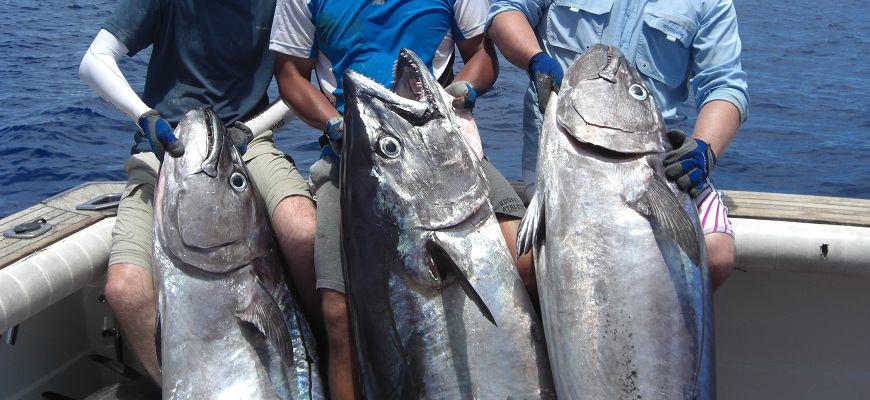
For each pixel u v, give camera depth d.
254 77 3.79
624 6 3.45
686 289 2.61
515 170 6.96
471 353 2.63
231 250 3.01
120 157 7.91
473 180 2.81
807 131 10.02
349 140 2.86
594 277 2.61
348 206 2.85
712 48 3.39
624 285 2.59
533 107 3.65
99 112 9.44
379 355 2.73
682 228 2.62
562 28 3.55
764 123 10.48
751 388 3.61
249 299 2.97
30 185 7.17
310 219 3.24
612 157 2.75
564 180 2.75
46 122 8.95
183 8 3.70
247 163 3.56
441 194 2.76
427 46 3.45
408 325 2.68
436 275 2.67
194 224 3.00
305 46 3.51
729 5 3.42
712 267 3.09
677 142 2.89
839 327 3.49
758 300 3.53
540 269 2.75
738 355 3.60
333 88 3.53
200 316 2.93
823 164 8.51
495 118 8.88
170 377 2.89
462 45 3.59
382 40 3.42
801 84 13.55
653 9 3.42
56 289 3.25
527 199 3.68
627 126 2.77
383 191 2.76
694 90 3.48
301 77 3.54
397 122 2.81
